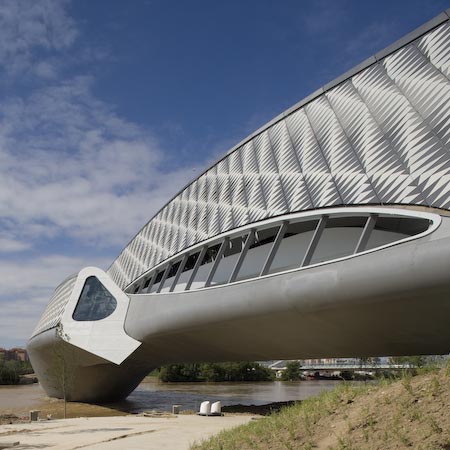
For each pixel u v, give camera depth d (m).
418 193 18.66
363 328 20.88
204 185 35.91
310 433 7.92
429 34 21.89
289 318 22.20
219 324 25.91
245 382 100.62
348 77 25.73
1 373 90.56
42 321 51.09
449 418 6.42
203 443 11.06
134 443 13.94
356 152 22.72
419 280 16.50
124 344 34.03
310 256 21.75
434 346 21.56
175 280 32.41
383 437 6.61
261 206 27.34
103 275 37.53
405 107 21.28
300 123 27.98
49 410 35.38
